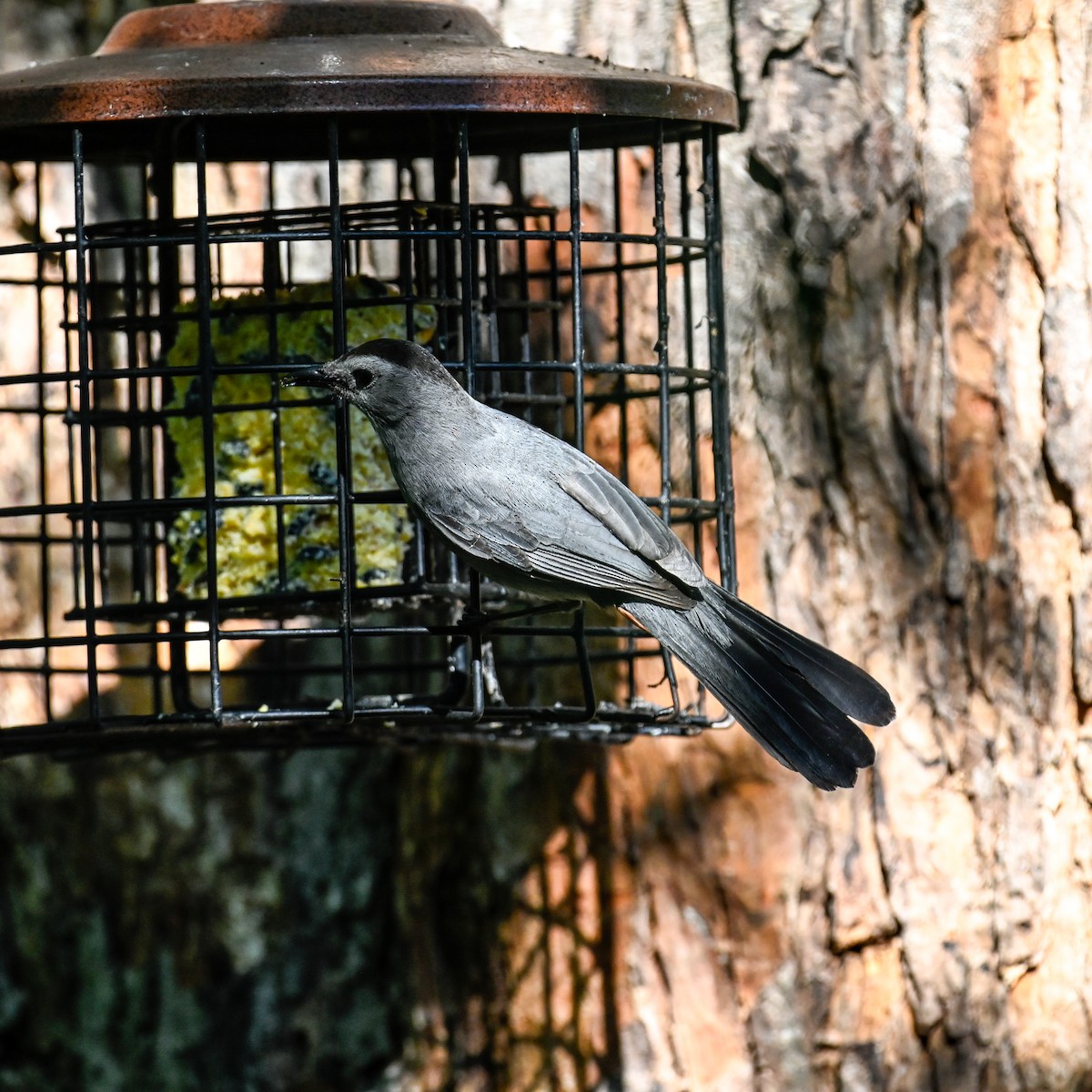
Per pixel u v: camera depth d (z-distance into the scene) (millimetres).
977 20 10898
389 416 9047
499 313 11266
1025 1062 10781
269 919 12438
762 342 10914
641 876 11023
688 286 10156
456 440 9031
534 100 8516
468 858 11648
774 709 8852
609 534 8938
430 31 9375
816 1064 10703
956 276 10852
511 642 11273
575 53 11094
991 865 10773
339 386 9000
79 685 12695
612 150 11094
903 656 10812
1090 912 10914
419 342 10289
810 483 10852
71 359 11812
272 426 10133
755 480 10844
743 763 10797
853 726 8820
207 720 8797
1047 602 10875
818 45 10930
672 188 11219
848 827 10773
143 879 12531
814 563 10820
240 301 10195
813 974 10727
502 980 11469
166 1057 12414
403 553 10234
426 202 10000
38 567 12656
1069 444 10852
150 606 9789
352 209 10320
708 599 9094
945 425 10844
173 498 10047
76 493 12594
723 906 10836
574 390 9445
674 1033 10938
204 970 12461
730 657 8961
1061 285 10859
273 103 8359
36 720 12617
